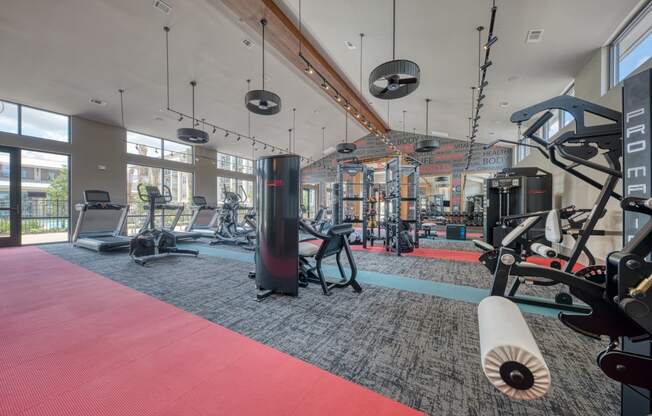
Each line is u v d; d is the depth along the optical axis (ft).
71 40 15.24
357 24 14.58
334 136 37.73
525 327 2.47
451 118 27.27
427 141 20.61
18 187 20.52
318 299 9.45
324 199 45.03
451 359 5.82
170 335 6.82
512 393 2.16
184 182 31.99
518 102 20.47
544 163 21.34
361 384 5.02
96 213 23.66
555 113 19.65
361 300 9.37
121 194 25.66
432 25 13.53
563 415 4.30
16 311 8.26
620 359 2.94
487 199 20.90
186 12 14.26
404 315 8.11
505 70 16.39
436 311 8.41
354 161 25.48
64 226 22.58
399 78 10.56
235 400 4.60
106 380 5.10
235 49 17.72
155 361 5.71
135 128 26.11
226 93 22.74
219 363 5.65
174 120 25.54
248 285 11.00
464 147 35.24
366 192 21.38
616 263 3.10
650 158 3.10
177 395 4.71
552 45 13.64
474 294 10.08
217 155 35.63
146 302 9.06
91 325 7.35
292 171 9.53
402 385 4.99
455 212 35.17
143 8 13.80
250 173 40.73
